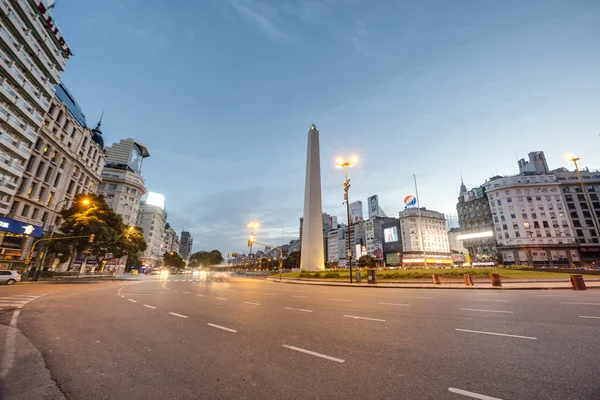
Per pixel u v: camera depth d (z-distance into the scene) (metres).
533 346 5.42
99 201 40.66
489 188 89.06
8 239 34.41
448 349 5.39
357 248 89.06
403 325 7.64
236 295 17.12
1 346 5.92
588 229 76.81
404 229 122.19
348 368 4.50
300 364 4.72
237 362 4.86
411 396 3.49
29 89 35.25
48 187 41.25
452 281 25.78
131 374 4.37
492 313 9.22
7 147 32.41
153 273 92.50
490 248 87.88
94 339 6.49
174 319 8.92
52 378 4.22
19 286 22.22
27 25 34.47
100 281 33.69
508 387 3.66
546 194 81.25
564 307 10.14
